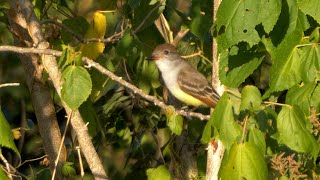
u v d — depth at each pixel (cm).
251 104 870
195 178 1257
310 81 864
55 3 1318
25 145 1495
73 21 1262
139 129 1379
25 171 1480
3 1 1278
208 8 1127
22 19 1213
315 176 952
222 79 906
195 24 1127
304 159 988
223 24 818
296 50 861
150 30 1289
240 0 811
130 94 1341
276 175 1003
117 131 1373
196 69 1331
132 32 1205
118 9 1291
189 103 1303
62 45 1122
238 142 864
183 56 1280
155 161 1395
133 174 1395
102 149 1378
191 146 1339
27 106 1505
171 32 1319
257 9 807
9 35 1365
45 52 938
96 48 1197
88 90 910
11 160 1473
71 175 1212
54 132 1239
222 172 860
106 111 1360
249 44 824
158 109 1357
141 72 1319
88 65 976
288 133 871
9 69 1487
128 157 1394
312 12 832
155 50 1298
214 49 1036
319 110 897
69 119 1066
